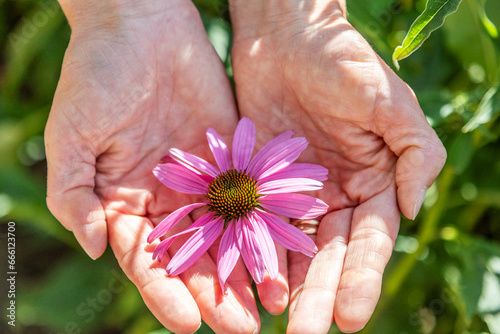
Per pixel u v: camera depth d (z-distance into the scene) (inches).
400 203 13.4
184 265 12.8
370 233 12.9
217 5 17.4
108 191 14.1
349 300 12.2
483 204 17.3
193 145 15.3
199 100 15.3
